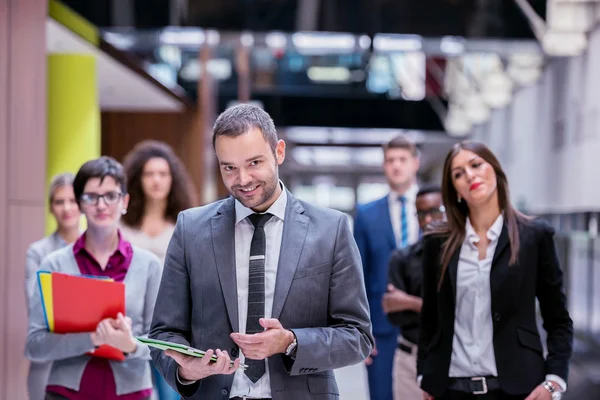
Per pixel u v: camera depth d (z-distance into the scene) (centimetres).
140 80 888
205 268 256
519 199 1432
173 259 263
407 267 434
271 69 1767
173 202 510
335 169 2681
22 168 487
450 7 965
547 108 1234
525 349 335
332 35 971
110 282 311
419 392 425
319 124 1814
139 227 504
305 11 959
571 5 942
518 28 959
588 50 989
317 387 253
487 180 340
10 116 478
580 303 835
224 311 253
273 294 251
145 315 351
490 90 1440
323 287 254
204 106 1183
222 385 251
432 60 1661
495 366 335
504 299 336
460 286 342
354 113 1838
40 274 314
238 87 1758
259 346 230
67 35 636
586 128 1020
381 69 1780
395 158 510
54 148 701
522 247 339
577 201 1066
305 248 254
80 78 707
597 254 777
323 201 2720
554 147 1190
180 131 1174
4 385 471
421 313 361
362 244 512
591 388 709
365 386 829
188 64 1423
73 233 435
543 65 1240
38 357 323
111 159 350
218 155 240
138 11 949
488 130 1733
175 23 954
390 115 1842
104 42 714
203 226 262
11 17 479
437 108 1833
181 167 514
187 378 245
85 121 709
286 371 248
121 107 1150
